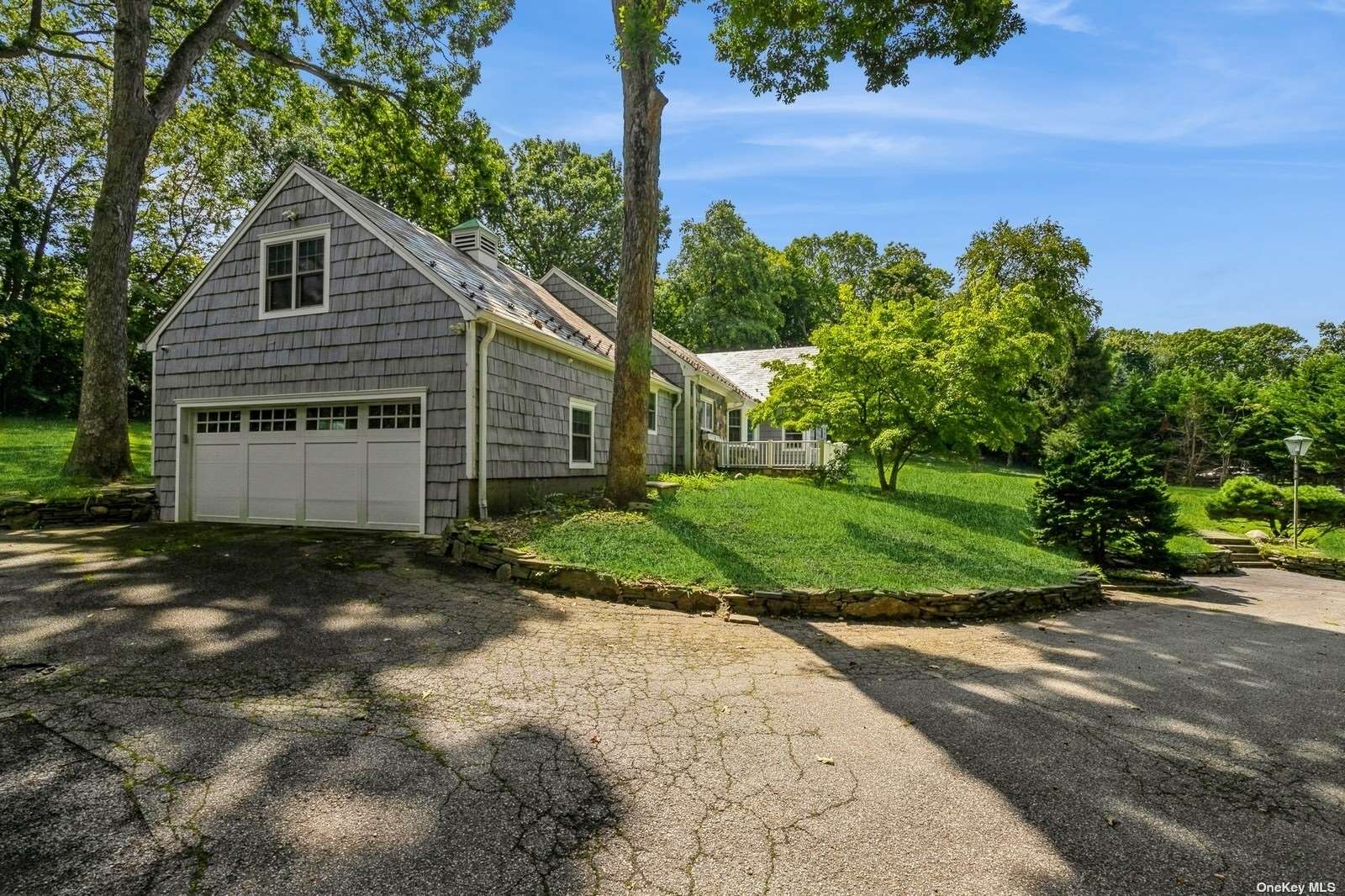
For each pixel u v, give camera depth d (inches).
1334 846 103.6
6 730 129.3
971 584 297.7
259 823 100.3
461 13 615.2
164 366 455.5
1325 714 166.6
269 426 432.8
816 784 118.9
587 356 513.7
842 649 219.9
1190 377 1213.1
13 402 864.9
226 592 243.4
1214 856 99.7
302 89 716.0
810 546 336.8
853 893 87.4
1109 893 89.5
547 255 1307.8
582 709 153.6
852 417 560.4
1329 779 128.1
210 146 914.7
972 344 509.7
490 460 400.8
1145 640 250.7
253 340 433.1
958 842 100.8
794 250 1828.2
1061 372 1254.9
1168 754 138.2
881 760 130.4
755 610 262.1
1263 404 1130.7
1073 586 317.7
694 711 154.8
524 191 1291.8
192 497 450.6
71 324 919.0
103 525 412.2
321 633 203.3
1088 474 426.0
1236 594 398.3
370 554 321.1
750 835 101.0
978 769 127.3
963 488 658.8
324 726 137.0
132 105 490.0
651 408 644.1
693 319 1460.4
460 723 142.1
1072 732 148.9
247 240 440.1
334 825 100.4
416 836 98.0
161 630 197.8
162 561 291.4
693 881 89.4
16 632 189.8
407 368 395.5
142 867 88.7
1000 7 342.6
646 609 260.4
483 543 312.8
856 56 377.4
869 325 563.8
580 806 108.7
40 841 94.2
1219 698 178.1
